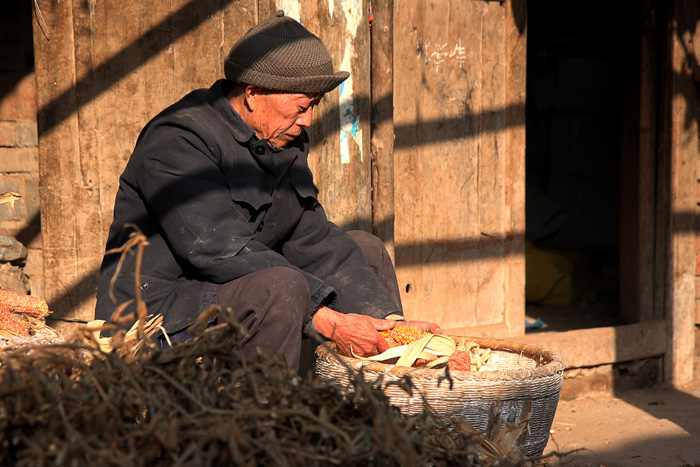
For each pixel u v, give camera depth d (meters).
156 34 4.10
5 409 1.77
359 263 3.35
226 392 1.98
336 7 4.29
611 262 8.40
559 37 8.96
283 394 1.98
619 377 5.38
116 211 3.17
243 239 2.89
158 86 4.13
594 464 3.69
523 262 5.33
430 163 4.99
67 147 4.07
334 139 4.37
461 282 5.18
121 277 3.01
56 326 4.12
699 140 5.43
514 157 5.25
